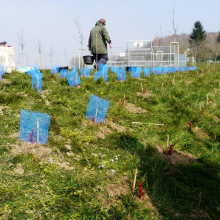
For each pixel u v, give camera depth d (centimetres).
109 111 615
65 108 579
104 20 1130
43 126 423
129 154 452
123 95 734
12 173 348
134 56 1989
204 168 462
